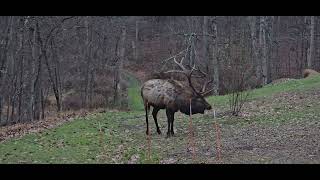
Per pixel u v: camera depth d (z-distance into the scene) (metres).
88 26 37.59
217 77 31.05
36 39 28.88
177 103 16.89
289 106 21.61
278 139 15.27
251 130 17.39
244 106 22.91
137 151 14.59
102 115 23.52
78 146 15.49
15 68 31.48
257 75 34.84
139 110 28.08
